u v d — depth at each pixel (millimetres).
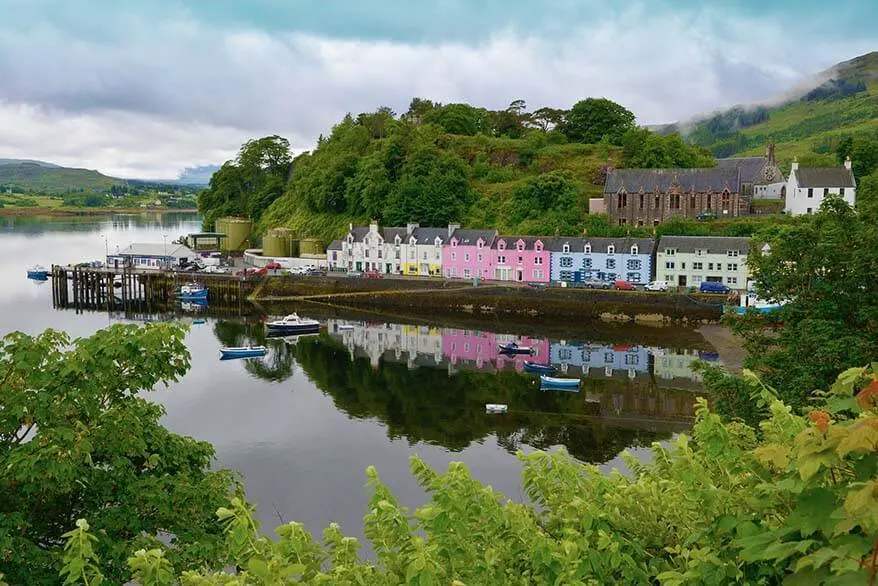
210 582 7430
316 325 73250
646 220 102062
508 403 46594
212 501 14523
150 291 96500
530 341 67250
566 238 89500
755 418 22938
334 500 31781
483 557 8273
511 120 153125
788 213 94125
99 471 13742
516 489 32594
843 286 24406
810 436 6211
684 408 45156
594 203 107750
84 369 12711
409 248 97875
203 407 45531
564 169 122125
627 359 59125
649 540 9016
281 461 36406
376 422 42688
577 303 78750
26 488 11805
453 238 95250
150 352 13664
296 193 133000
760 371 25672
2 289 100812
